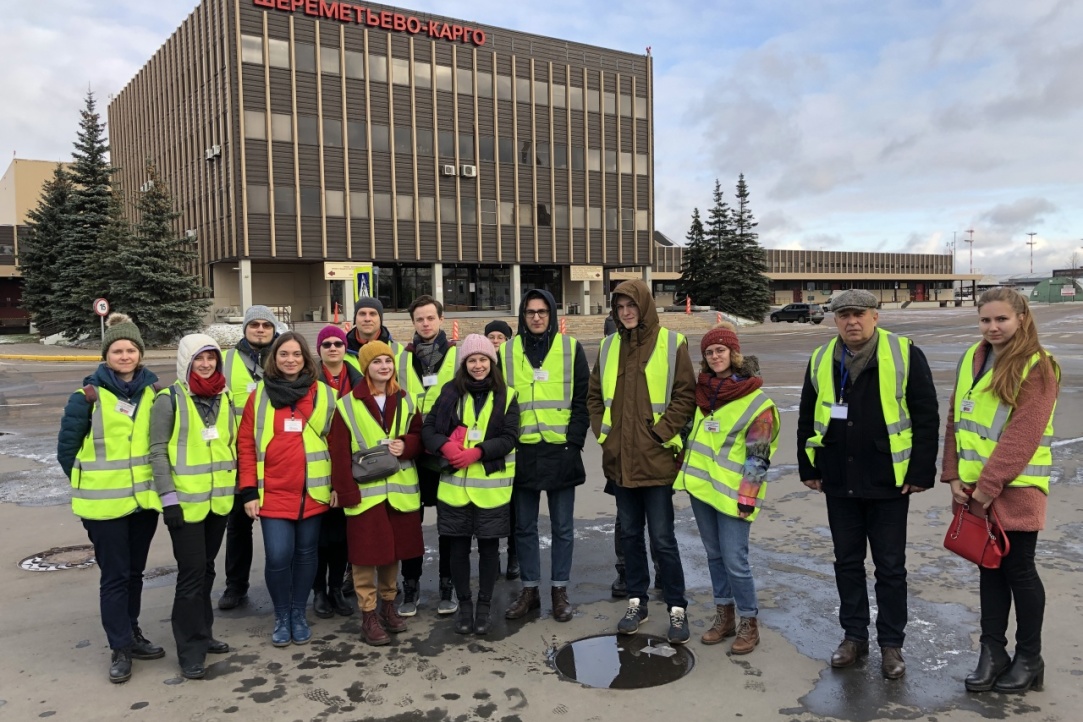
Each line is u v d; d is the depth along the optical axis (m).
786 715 3.34
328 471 4.27
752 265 50.50
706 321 44.81
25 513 6.95
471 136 44.03
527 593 4.63
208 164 39.81
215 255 39.88
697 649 4.08
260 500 4.14
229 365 4.79
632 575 4.42
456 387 4.48
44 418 13.02
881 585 3.78
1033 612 3.50
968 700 3.45
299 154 38.44
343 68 39.50
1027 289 97.50
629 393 4.37
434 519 6.77
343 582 4.91
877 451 3.74
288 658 4.05
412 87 41.78
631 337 4.46
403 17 41.22
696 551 5.77
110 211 31.98
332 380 4.74
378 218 41.06
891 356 3.76
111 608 3.77
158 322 30.08
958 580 4.93
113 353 3.87
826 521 6.35
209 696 3.61
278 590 4.17
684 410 4.25
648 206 51.31
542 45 46.31
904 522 3.79
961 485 3.66
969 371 3.74
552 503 4.58
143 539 4.03
